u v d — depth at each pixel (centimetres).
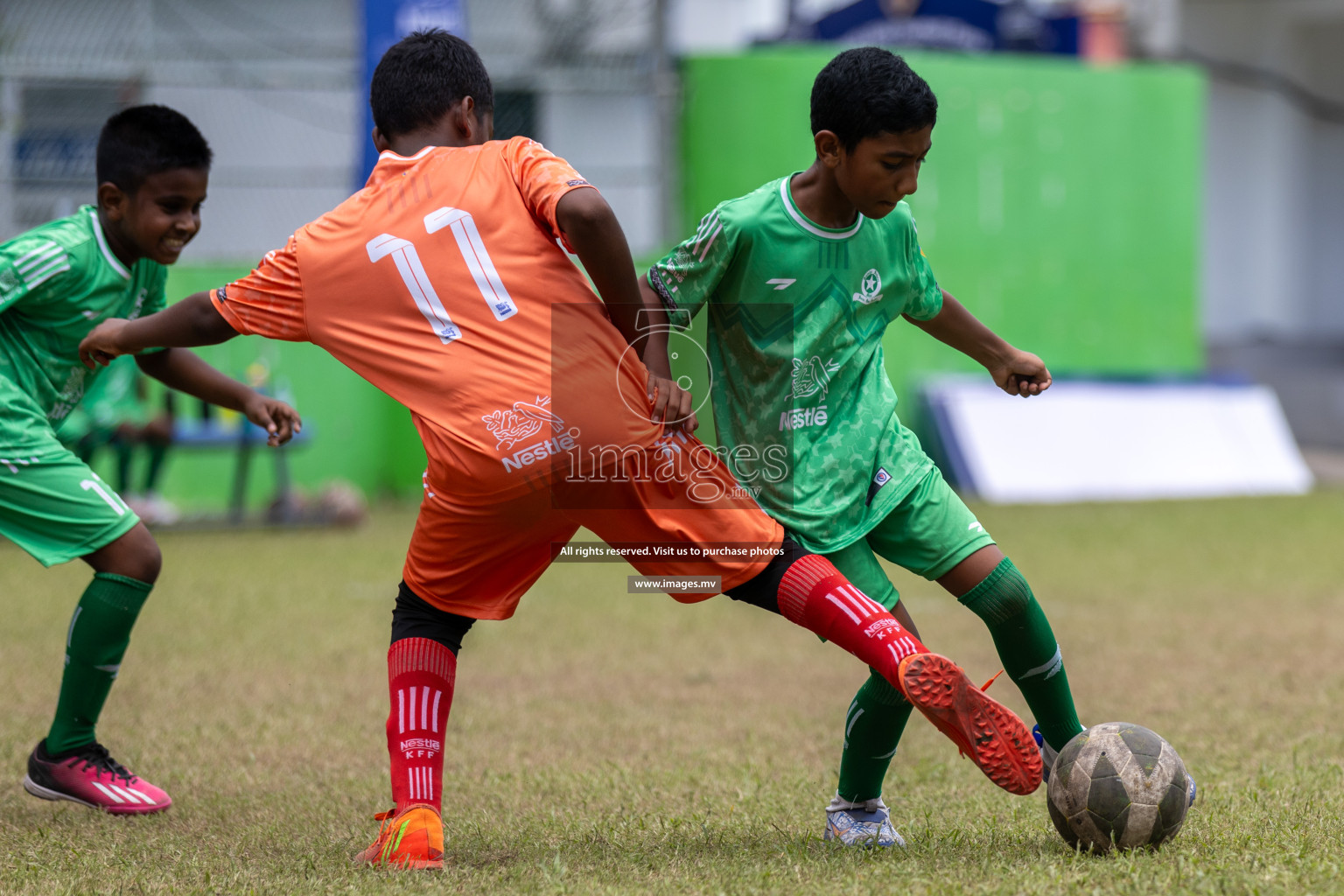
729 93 4491
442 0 3712
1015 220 4872
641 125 4409
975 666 1948
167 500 4034
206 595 2606
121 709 1683
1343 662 1948
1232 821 1068
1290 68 6756
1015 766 909
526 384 958
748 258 1029
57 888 941
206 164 1295
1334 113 6912
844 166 980
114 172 1259
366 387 4328
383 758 1438
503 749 1473
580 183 957
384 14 3703
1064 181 4912
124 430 3372
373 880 927
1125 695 1727
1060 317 4944
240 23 4394
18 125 3928
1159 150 5009
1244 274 6781
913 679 908
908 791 1275
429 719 1017
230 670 1931
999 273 4869
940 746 1502
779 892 884
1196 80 5028
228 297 1019
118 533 1229
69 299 1265
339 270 986
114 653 1238
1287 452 4888
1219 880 875
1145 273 5028
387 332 980
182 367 1327
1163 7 6150
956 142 4797
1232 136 6688
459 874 945
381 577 2845
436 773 1012
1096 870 912
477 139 1054
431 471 980
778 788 1278
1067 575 2852
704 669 1962
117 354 1091
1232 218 6731
